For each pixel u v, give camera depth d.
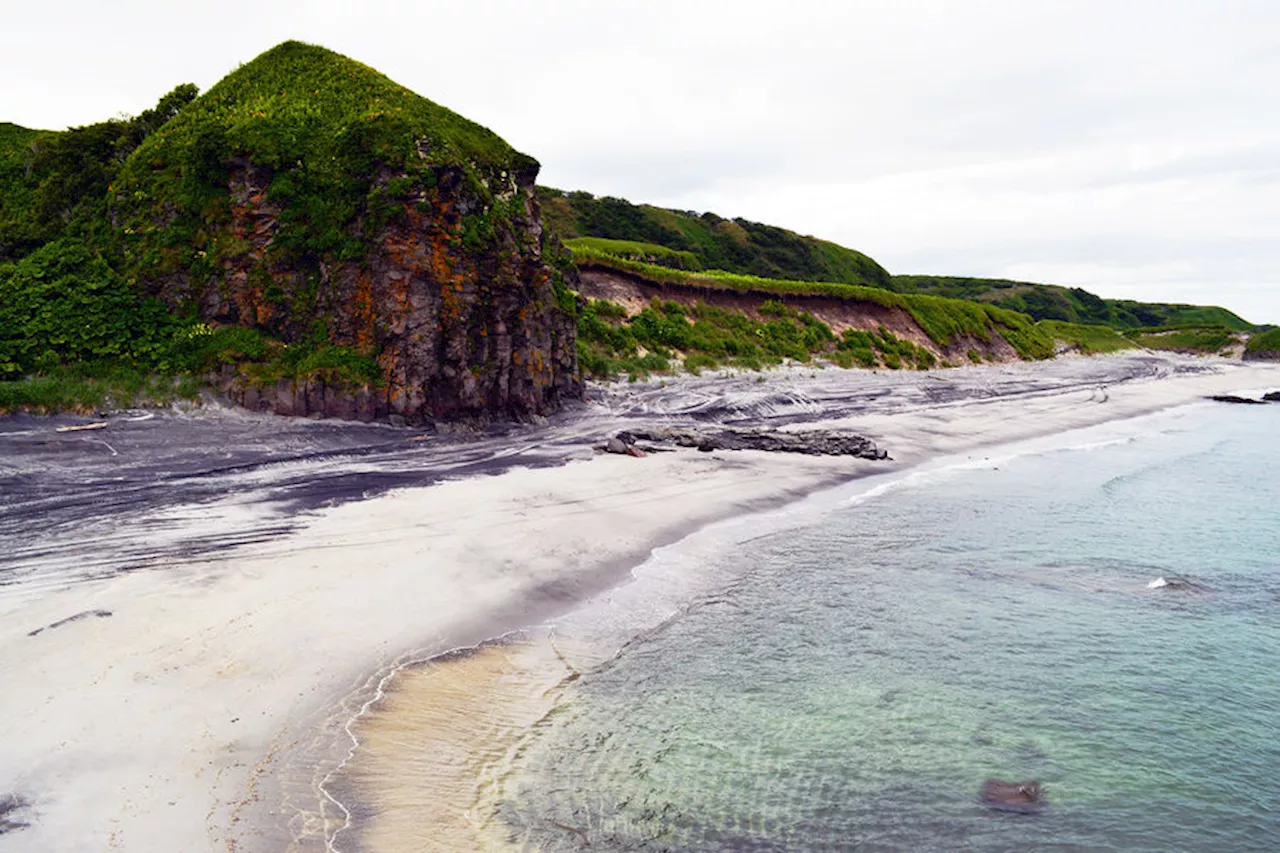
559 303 31.05
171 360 23.53
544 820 8.16
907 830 8.57
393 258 24.66
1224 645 13.41
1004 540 18.84
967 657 12.70
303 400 23.59
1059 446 33.00
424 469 20.44
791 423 32.62
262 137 25.86
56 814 7.08
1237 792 9.50
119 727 8.44
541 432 26.62
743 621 13.57
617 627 12.91
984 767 9.78
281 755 8.43
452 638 11.66
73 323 23.03
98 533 13.93
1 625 10.31
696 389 36.50
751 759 9.64
